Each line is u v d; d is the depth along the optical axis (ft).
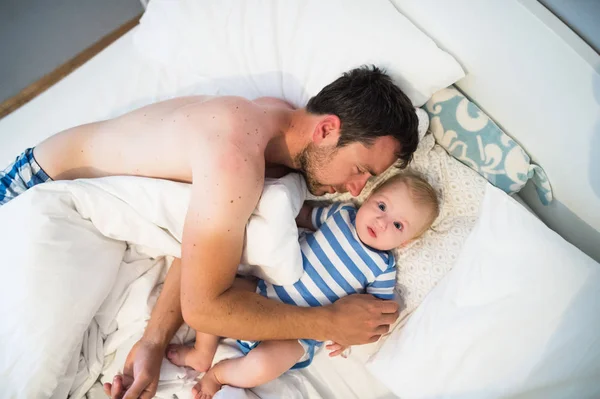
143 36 4.37
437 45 3.53
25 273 2.84
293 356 3.17
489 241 3.19
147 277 3.44
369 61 3.55
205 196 2.70
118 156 3.22
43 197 3.01
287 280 3.26
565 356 2.75
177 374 3.24
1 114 5.53
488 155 3.51
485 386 2.87
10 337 2.79
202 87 4.08
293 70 3.85
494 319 2.96
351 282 3.43
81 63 5.91
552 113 3.06
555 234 3.05
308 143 3.16
